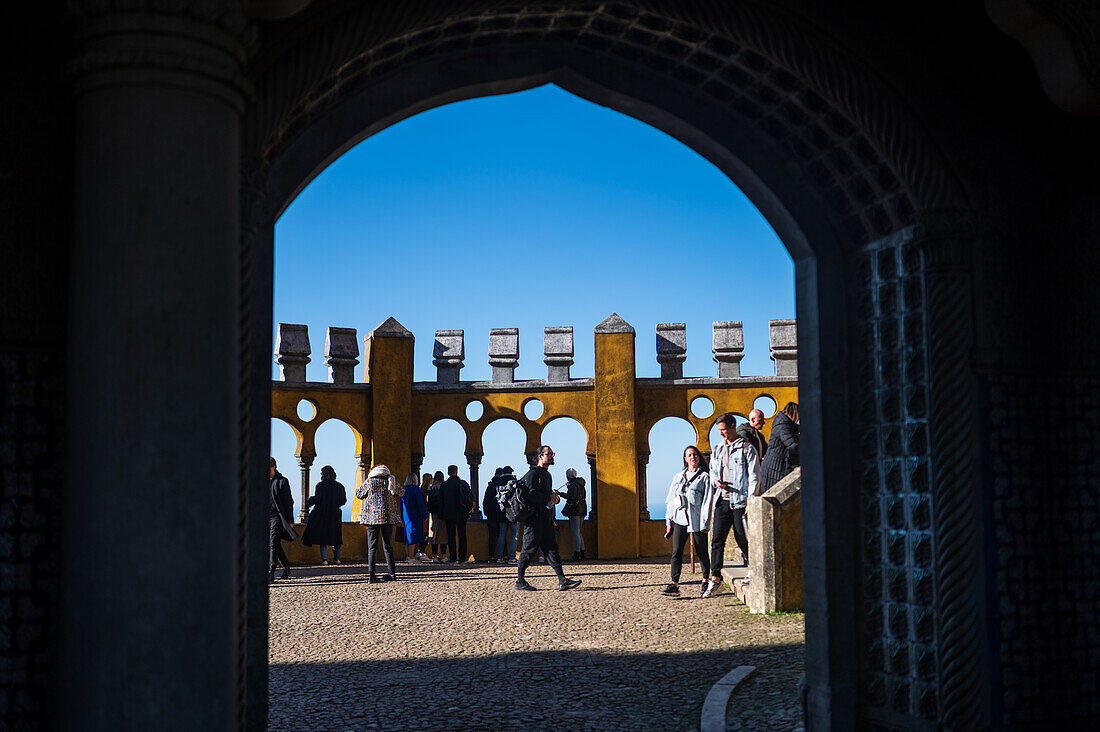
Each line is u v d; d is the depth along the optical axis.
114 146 2.66
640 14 4.51
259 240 4.48
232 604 2.71
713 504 10.73
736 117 5.21
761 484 10.27
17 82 3.49
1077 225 4.84
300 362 17.61
